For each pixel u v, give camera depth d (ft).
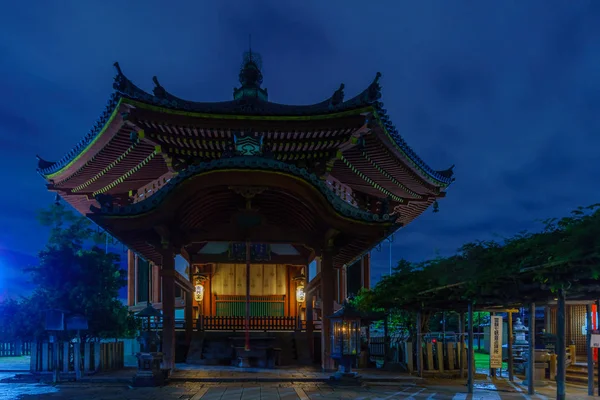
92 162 81.61
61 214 63.62
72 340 61.87
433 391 49.34
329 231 58.80
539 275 36.24
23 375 57.06
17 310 61.05
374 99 72.43
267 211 65.10
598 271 31.55
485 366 80.74
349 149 80.38
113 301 65.05
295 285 96.43
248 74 97.81
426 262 62.13
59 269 61.62
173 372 56.95
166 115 71.51
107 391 48.29
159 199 52.90
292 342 74.38
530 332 49.11
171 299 57.16
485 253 44.34
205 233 58.65
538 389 52.49
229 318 76.38
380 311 70.74
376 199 100.68
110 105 69.97
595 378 57.47
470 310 49.88
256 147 55.67
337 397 44.80
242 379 53.26
